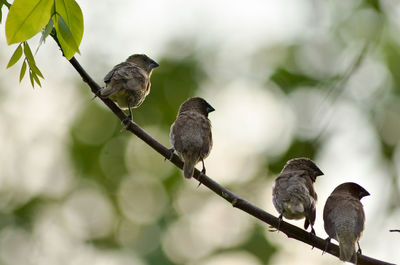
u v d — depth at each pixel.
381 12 16.61
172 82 17.41
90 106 17.97
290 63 17.69
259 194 16.94
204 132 9.90
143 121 17.06
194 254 16.66
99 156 17.44
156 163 17.45
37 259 17.41
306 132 16.48
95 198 17.64
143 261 16.41
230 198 7.80
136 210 17.30
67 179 17.73
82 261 17.33
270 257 16.02
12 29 6.04
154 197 17.36
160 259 16.39
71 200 17.61
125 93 9.72
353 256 7.96
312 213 9.17
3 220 17.53
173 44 17.97
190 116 10.14
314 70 17.34
